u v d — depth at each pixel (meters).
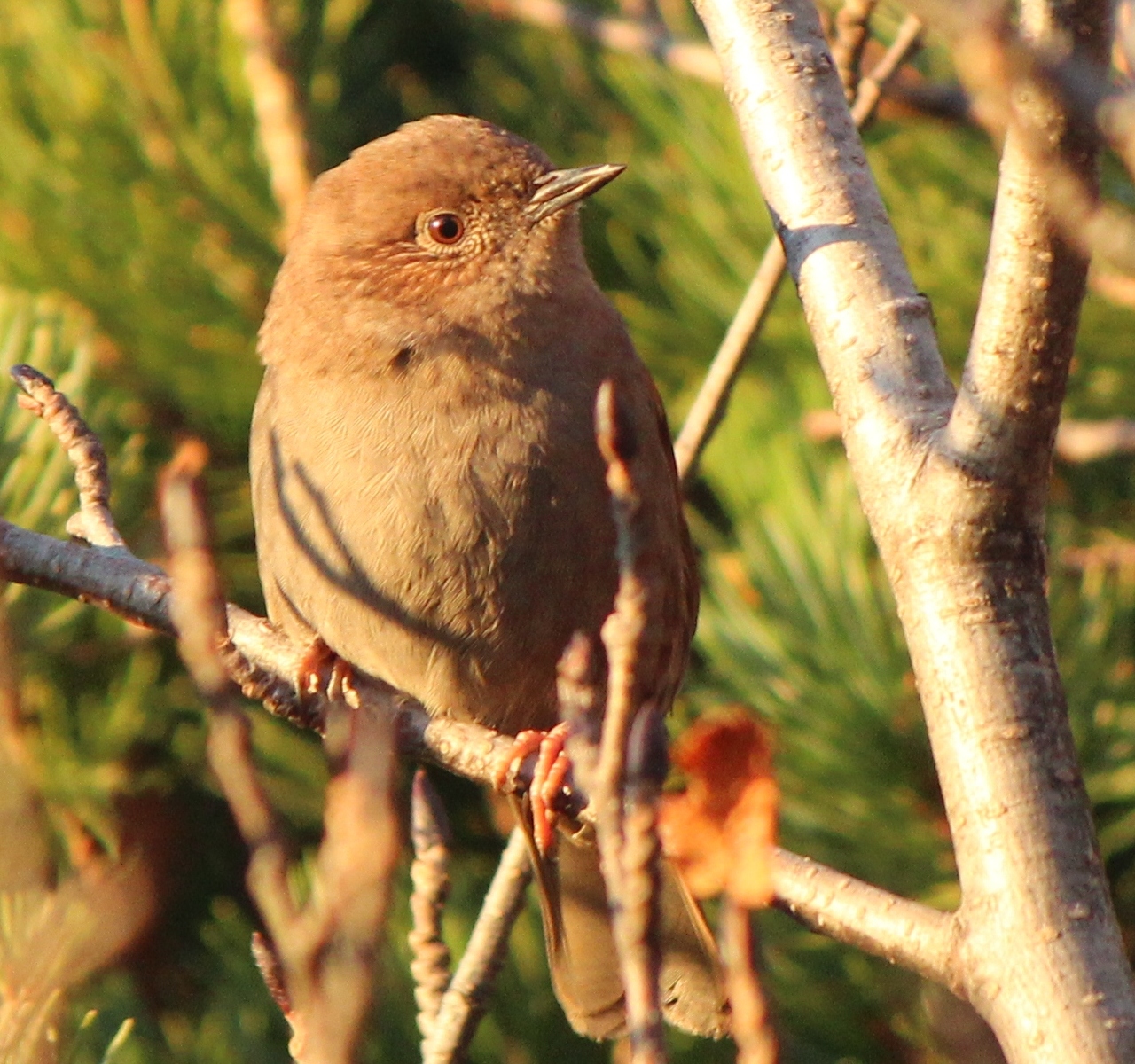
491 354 8.40
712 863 3.37
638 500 3.52
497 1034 8.59
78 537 7.47
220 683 3.58
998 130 4.74
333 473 8.26
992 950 4.82
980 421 5.08
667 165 10.37
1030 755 5.00
